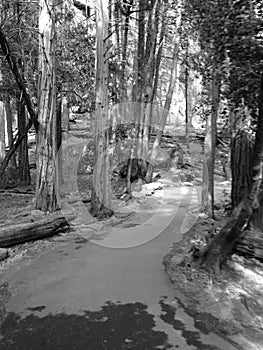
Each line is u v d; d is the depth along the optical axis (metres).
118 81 12.03
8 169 13.85
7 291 4.32
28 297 4.17
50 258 5.59
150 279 4.75
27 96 7.80
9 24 8.88
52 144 7.85
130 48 15.42
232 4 3.91
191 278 4.73
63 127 15.20
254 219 5.56
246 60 4.22
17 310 3.85
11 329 3.47
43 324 3.56
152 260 5.55
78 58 10.58
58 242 6.48
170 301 4.12
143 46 13.25
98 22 8.36
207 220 7.87
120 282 4.65
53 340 3.29
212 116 7.73
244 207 4.84
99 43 8.44
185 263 5.24
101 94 8.63
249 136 6.45
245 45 4.04
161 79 20.62
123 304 4.03
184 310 3.91
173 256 5.66
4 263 5.30
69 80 10.36
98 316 3.74
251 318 3.78
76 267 5.19
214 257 4.95
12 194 10.89
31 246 6.13
